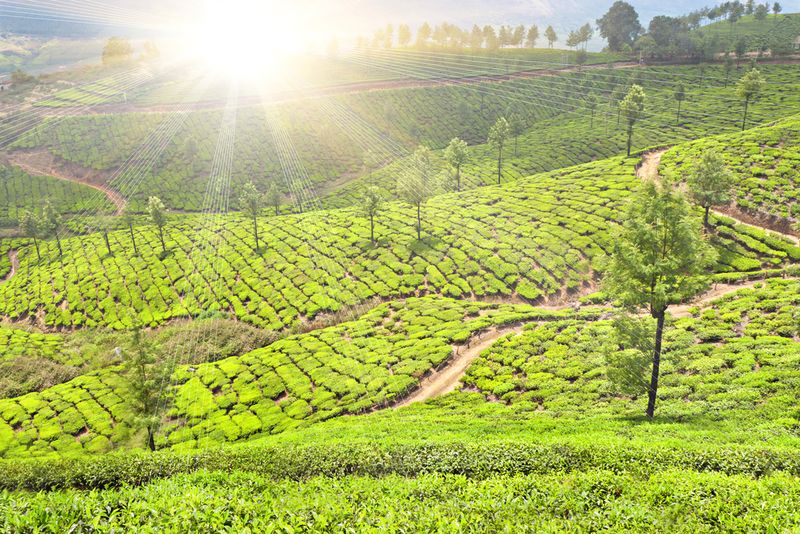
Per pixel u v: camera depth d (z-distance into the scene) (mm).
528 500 20297
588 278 79312
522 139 171625
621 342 40094
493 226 97688
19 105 127312
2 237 132625
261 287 90000
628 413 40750
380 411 51375
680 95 156000
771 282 64938
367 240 100062
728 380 42688
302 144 148875
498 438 34375
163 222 110812
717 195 80500
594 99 181875
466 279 84062
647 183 37719
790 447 27969
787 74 178750
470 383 54781
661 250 37406
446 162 143750
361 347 65750
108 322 89500
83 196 144375
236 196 142250
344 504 19484
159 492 21609
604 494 22375
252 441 45469
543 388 49625
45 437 55281
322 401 55312
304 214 120750
